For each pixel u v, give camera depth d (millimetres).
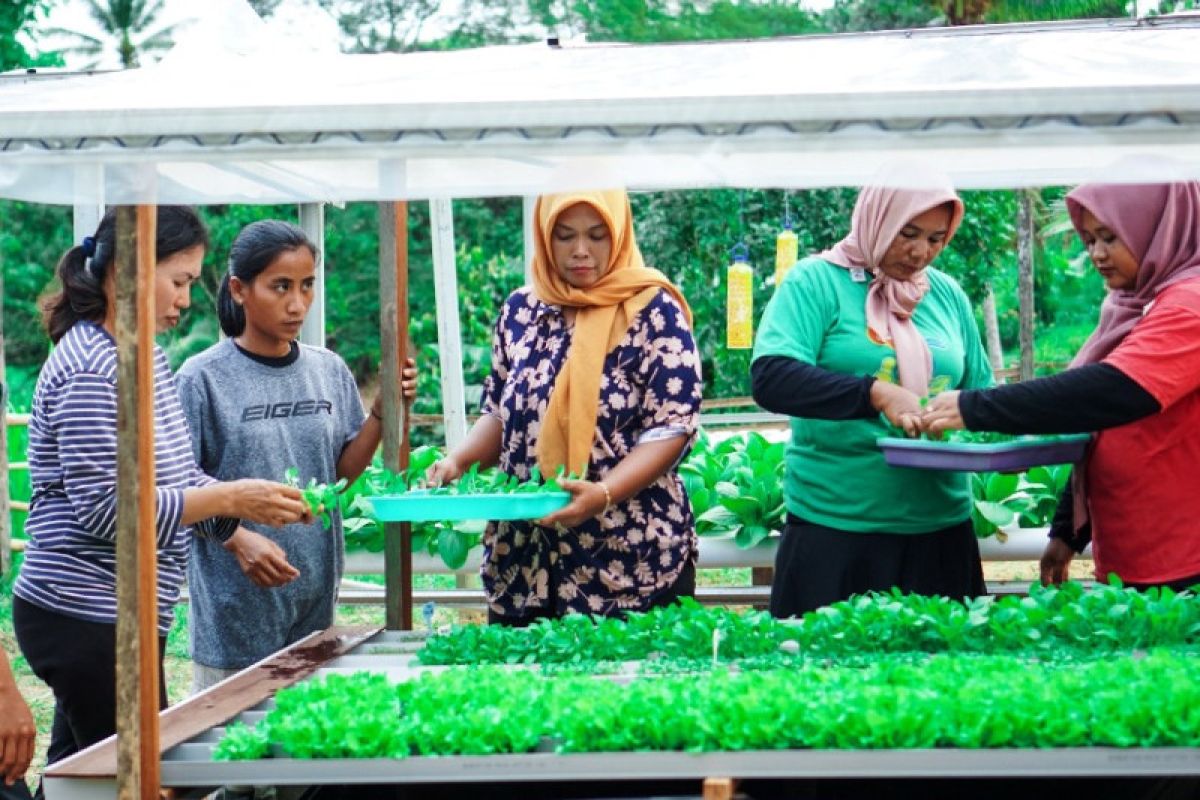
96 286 3068
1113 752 2262
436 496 3025
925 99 2096
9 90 2633
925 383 3557
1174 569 3299
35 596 3160
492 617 3482
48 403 3068
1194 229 3305
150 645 2389
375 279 13703
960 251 12102
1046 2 10938
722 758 2312
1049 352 15086
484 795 2760
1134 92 2062
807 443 3623
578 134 2164
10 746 2883
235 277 3562
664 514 3387
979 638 2885
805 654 2877
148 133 2248
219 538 3361
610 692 2475
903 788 2898
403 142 2199
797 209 12172
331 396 3756
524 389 3428
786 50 2766
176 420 3164
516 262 13867
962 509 3623
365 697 2549
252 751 2426
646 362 3330
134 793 2377
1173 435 3266
